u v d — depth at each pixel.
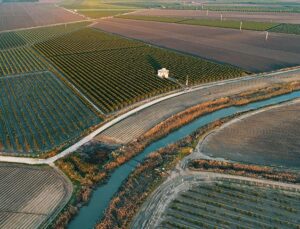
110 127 64.69
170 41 139.50
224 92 81.44
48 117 69.81
